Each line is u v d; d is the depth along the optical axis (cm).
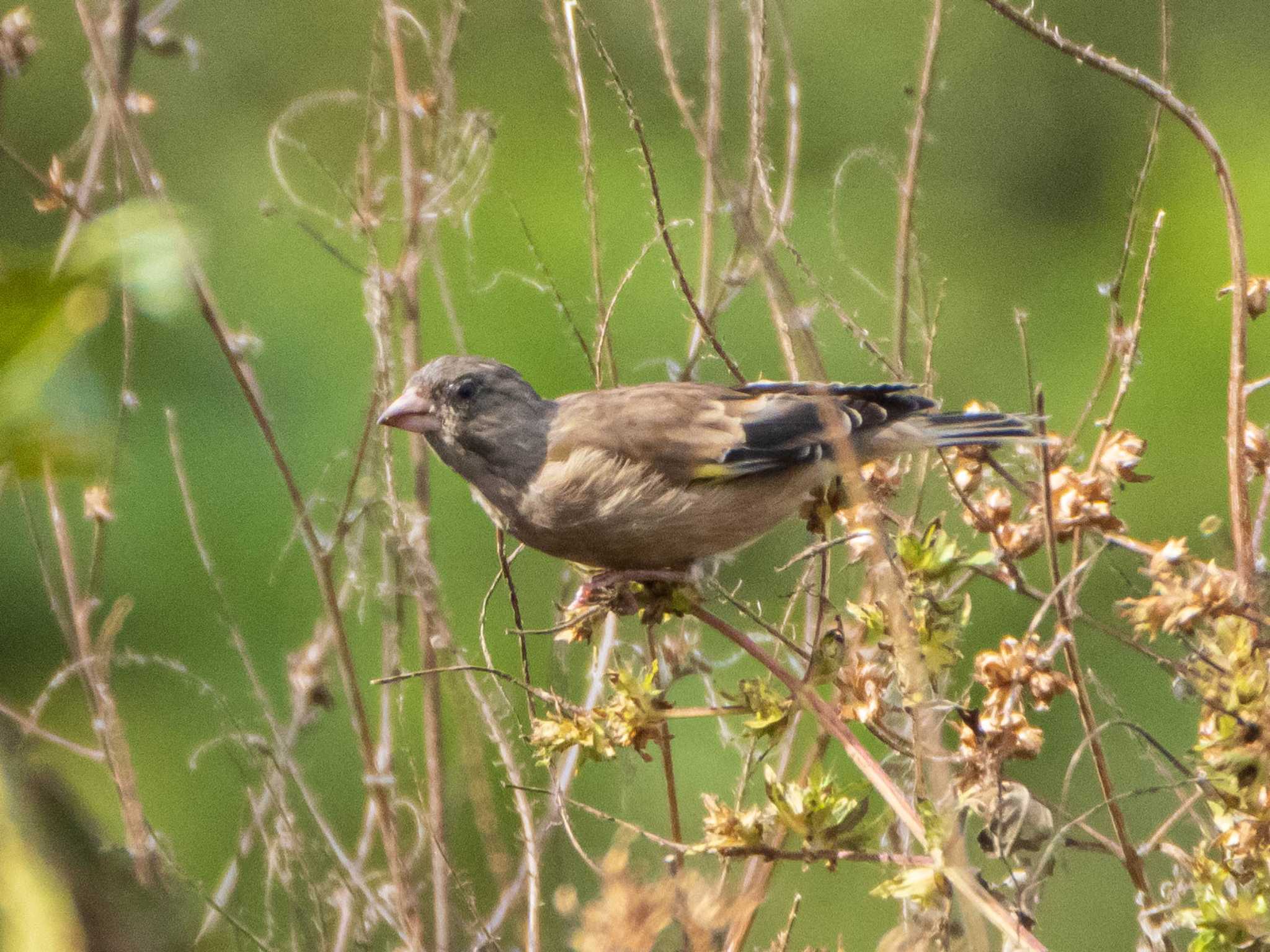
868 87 1970
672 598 699
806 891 916
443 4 875
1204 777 590
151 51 802
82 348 241
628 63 1798
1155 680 1496
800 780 655
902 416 747
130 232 237
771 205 697
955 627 603
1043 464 628
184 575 1377
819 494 733
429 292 1560
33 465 235
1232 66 2008
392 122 904
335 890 721
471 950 694
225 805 1259
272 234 1560
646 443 816
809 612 716
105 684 729
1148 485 1736
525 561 1205
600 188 1706
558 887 703
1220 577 616
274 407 1449
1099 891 1192
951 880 558
